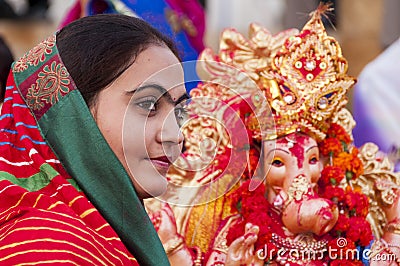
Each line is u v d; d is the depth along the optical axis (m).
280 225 2.43
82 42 1.74
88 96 1.71
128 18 1.82
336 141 2.51
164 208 2.48
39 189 1.71
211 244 2.46
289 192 2.39
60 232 1.55
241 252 2.40
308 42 2.42
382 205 2.63
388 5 5.05
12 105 1.79
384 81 4.04
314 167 2.45
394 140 3.96
